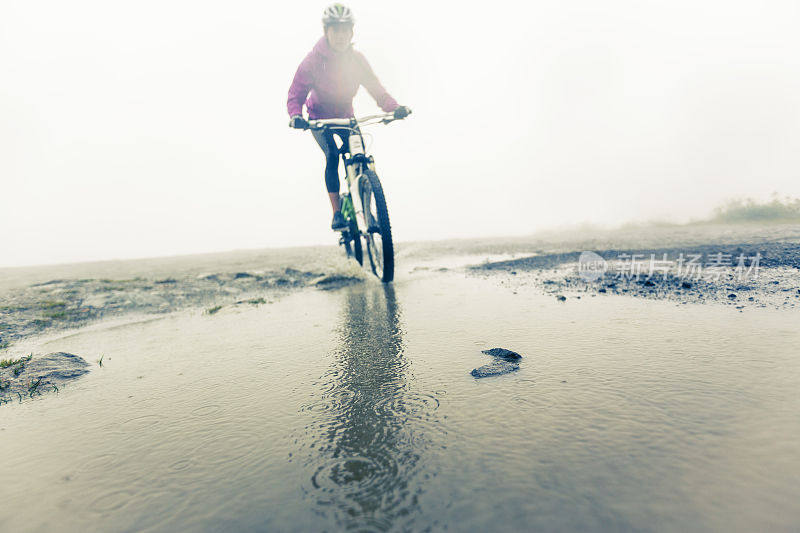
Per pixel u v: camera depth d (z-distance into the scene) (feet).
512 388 4.25
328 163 13.33
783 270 10.31
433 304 9.06
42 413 4.60
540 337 6.00
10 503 2.92
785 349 4.85
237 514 2.62
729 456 2.85
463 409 3.85
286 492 2.81
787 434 3.07
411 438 3.40
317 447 3.39
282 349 6.48
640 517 2.33
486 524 2.35
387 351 5.90
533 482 2.70
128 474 3.21
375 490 2.75
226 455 3.38
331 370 5.29
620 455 2.94
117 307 11.60
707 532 2.20
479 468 2.90
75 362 6.41
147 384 5.34
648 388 4.02
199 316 9.96
